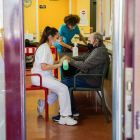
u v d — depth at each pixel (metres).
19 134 2.24
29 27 10.05
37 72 4.21
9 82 2.21
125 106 1.90
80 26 9.66
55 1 10.15
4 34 2.18
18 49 2.19
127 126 1.90
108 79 4.86
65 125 4.14
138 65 1.89
